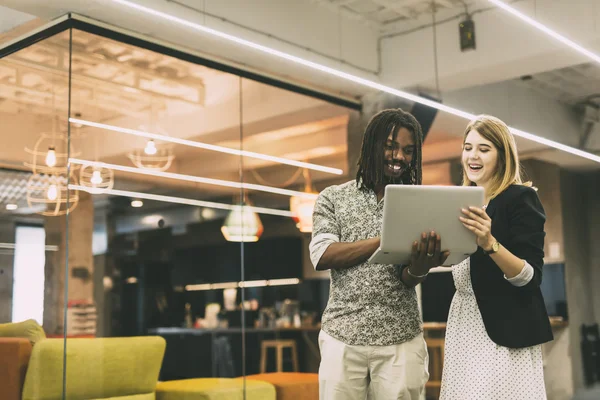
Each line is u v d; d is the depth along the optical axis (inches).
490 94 257.4
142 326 187.2
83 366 168.2
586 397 296.2
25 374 162.7
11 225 182.7
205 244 202.8
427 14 230.2
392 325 92.8
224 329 205.0
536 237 89.0
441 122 244.7
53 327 171.3
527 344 88.2
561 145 275.4
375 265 93.1
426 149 247.4
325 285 227.1
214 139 206.4
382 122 95.7
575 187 296.5
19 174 179.9
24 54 187.2
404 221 83.7
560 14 208.7
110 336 177.9
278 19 211.8
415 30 237.3
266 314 214.4
